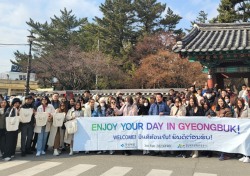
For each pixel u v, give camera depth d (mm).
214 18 35750
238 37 12422
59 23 53375
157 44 43875
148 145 9812
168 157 9578
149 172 7566
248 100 9953
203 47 11344
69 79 39062
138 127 9961
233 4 32875
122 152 10336
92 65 39000
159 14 47625
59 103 11438
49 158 9586
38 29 52125
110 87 41438
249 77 12078
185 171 7664
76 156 9867
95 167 8180
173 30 48688
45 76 40656
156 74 37125
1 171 7820
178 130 9648
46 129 10375
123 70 44500
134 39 47719
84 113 10492
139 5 46469
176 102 10164
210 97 11016
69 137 10273
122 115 10586
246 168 8016
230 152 9164
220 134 9383
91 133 10250
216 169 7891
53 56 39562
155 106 10211
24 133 10062
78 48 42875
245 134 9109
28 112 10062
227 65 11906
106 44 46188
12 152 9578
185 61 36438
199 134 9547
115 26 45375
